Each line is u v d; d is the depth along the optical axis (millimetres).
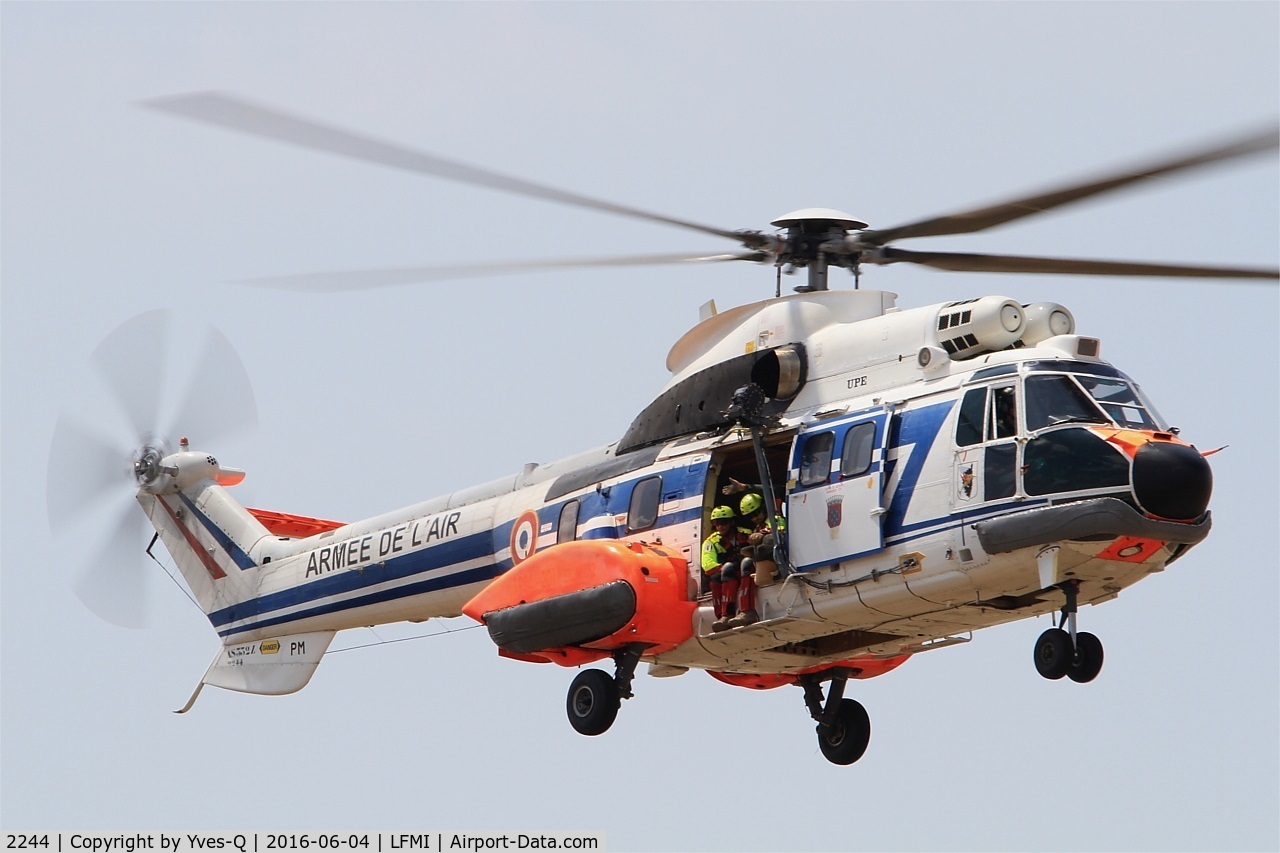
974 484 65312
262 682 98812
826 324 73500
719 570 72688
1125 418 65875
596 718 76062
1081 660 66625
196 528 104062
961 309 68750
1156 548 64000
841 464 69438
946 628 71125
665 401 78500
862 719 82250
